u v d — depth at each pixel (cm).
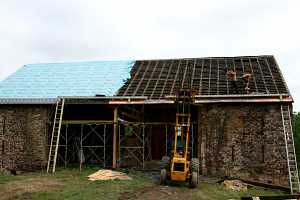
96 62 2841
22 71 2714
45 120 2212
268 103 1998
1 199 1436
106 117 2416
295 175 1895
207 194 1567
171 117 2339
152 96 2166
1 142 2227
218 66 2672
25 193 1500
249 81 2281
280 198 1579
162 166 1700
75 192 1497
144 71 2639
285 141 1941
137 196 1459
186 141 1700
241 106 2036
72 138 2372
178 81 2403
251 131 2005
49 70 2719
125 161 2244
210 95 2062
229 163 2003
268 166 1953
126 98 2128
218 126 2045
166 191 1558
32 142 2205
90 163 2331
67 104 2202
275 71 2495
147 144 2341
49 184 1669
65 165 2180
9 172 2145
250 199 1530
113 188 1573
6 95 2295
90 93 2270
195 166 1689
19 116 2233
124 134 2262
